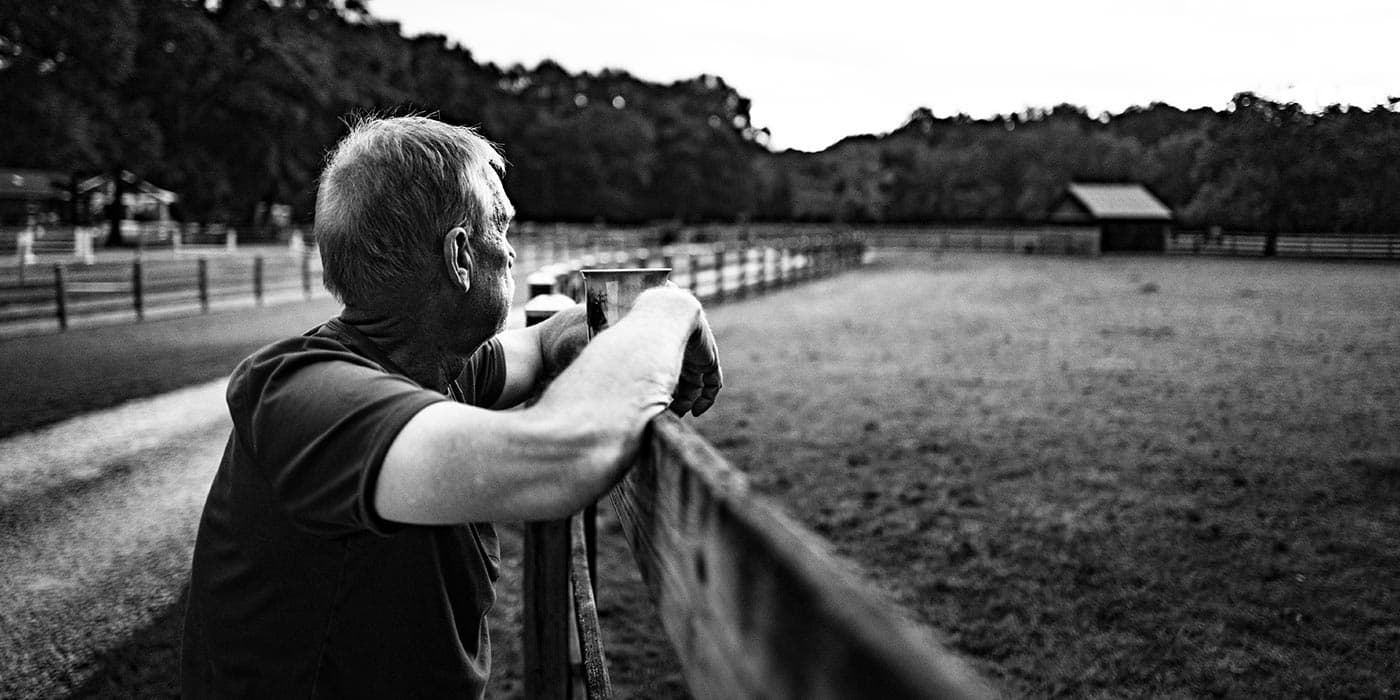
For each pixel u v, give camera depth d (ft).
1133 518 16.06
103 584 13.92
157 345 40.14
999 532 15.42
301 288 72.90
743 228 212.02
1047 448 21.09
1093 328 45.39
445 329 3.88
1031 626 11.85
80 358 36.22
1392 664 10.71
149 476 19.77
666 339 3.17
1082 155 270.87
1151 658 10.96
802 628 1.21
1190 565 13.85
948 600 12.71
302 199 173.68
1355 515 16.06
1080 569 13.75
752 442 21.93
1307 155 99.40
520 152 286.87
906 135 351.25
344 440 2.97
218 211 167.73
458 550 3.86
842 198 332.60
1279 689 10.21
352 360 3.34
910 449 21.13
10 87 118.01
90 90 126.21
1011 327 46.06
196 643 3.74
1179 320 48.98
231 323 48.96
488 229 3.91
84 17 120.37
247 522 3.46
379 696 3.54
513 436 2.65
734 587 1.58
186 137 148.56
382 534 2.97
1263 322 47.57
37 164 130.41
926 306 57.98
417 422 2.85
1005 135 294.05
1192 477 18.57
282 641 3.50
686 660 2.03
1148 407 25.63
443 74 268.41
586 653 4.82
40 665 11.27
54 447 22.20
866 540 15.11
